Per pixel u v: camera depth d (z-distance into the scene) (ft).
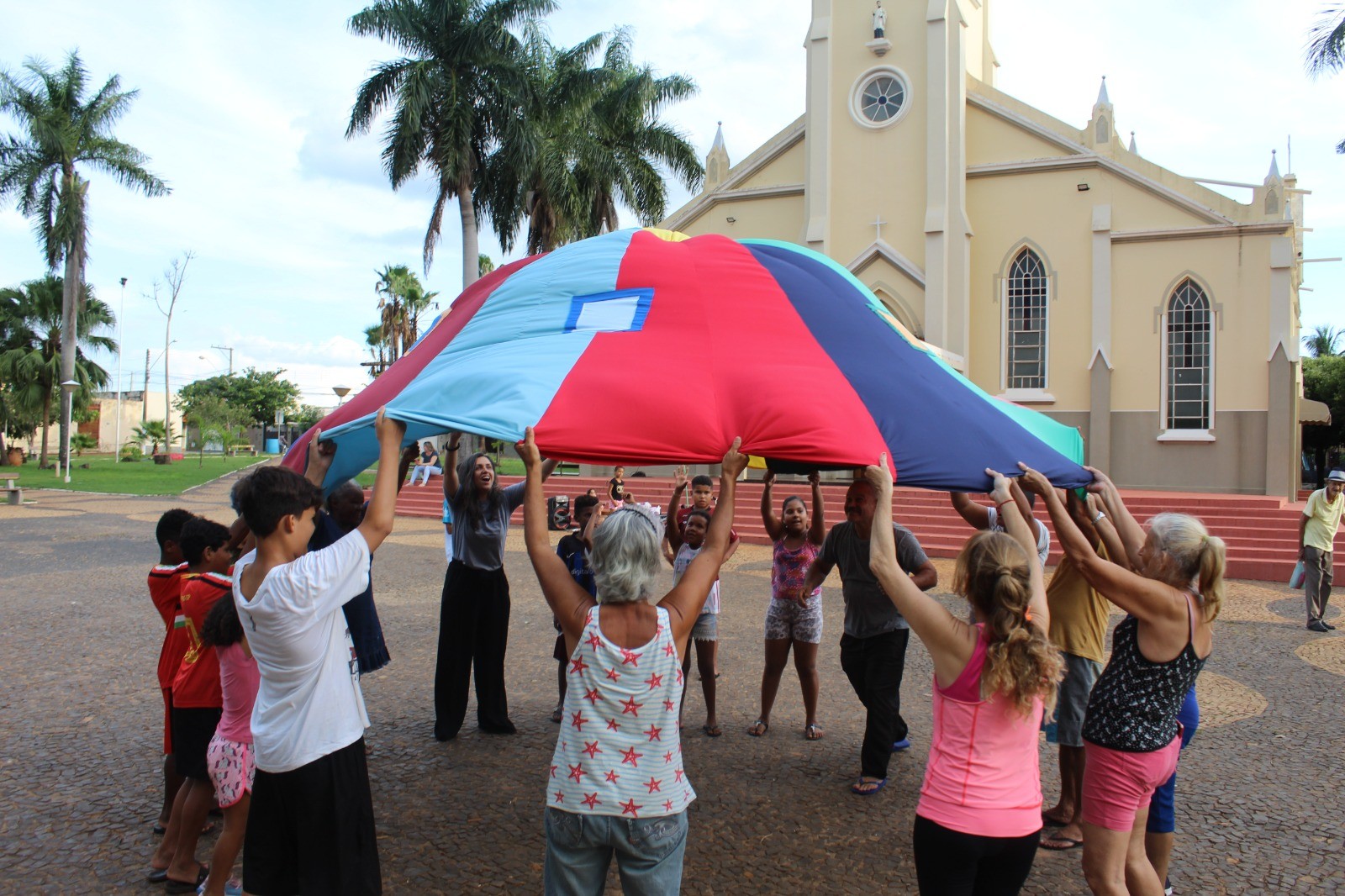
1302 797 17.25
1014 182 67.00
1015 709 9.25
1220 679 26.05
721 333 14.30
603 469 78.18
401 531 62.08
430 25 74.74
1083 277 65.10
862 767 17.31
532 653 28.09
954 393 14.60
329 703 10.28
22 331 146.20
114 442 234.79
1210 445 61.98
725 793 17.12
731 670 26.43
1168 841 12.82
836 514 54.54
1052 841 15.24
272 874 10.20
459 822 15.66
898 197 68.54
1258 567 44.78
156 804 16.20
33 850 14.35
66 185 110.73
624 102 86.43
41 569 43.83
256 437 252.83
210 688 13.14
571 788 9.09
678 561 21.72
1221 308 61.72
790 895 13.37
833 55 70.64
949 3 66.54
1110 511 14.11
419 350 16.71
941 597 37.70
